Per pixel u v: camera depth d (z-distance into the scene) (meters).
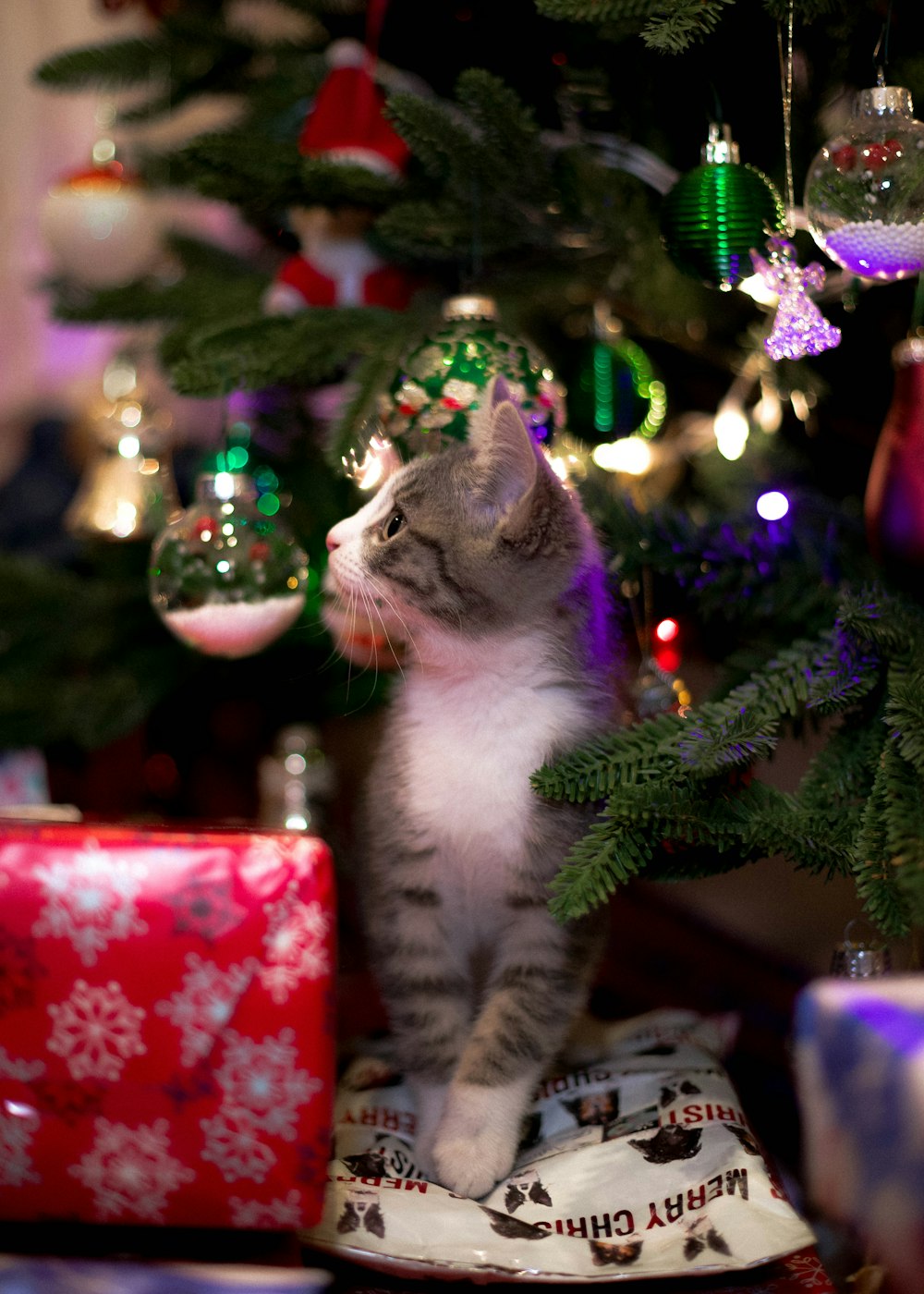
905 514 0.77
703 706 0.78
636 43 0.85
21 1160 0.67
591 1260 0.72
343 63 0.93
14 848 0.67
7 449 1.60
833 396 1.00
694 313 0.96
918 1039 0.59
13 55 1.75
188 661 1.12
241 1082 0.67
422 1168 0.79
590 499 0.88
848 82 0.86
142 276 1.07
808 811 0.74
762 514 0.88
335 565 0.87
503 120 0.82
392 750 0.87
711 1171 0.75
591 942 0.83
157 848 0.67
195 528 0.87
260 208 0.92
